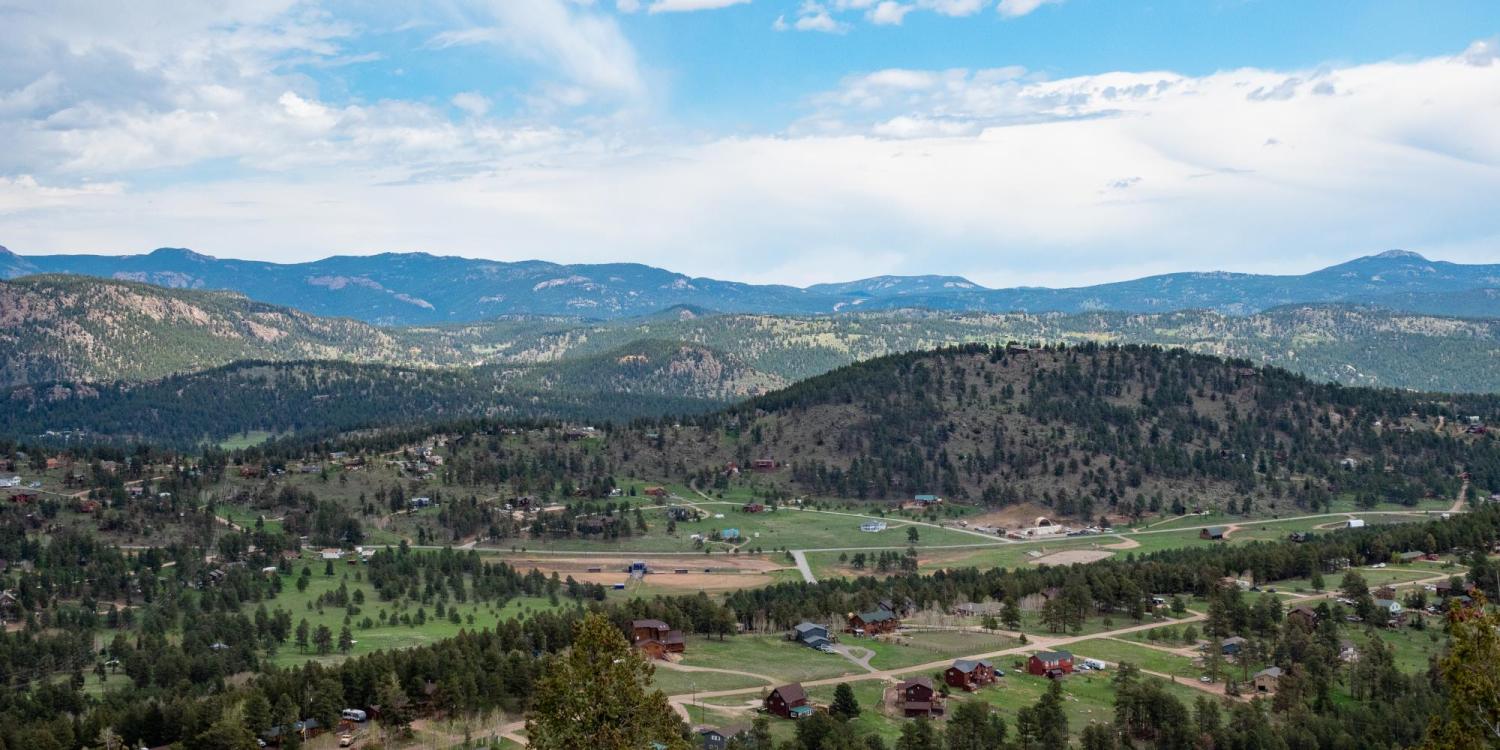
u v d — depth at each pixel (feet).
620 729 330.95
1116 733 622.13
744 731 597.52
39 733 593.42
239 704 612.70
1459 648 291.17
